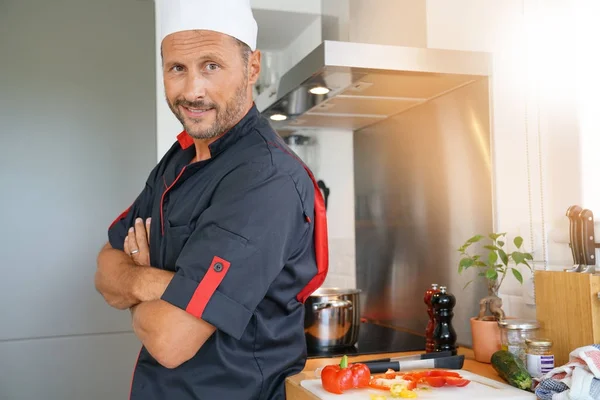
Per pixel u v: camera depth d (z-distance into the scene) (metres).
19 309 2.20
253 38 1.42
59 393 2.22
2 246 2.19
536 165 1.68
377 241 2.54
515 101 1.74
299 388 1.28
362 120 2.51
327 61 1.67
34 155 2.22
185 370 1.30
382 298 2.49
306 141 2.73
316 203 1.38
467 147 1.93
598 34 1.53
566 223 1.58
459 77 1.82
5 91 2.21
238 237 1.21
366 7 2.21
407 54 1.74
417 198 2.23
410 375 1.33
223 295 1.19
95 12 2.30
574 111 1.56
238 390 1.29
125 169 2.31
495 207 1.82
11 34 2.21
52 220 2.24
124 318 2.29
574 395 1.09
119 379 2.28
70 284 2.24
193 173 1.40
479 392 1.24
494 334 1.60
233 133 1.36
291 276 1.33
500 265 1.64
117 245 1.63
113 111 2.31
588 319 1.29
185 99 1.32
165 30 1.35
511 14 1.75
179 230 1.36
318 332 1.84
